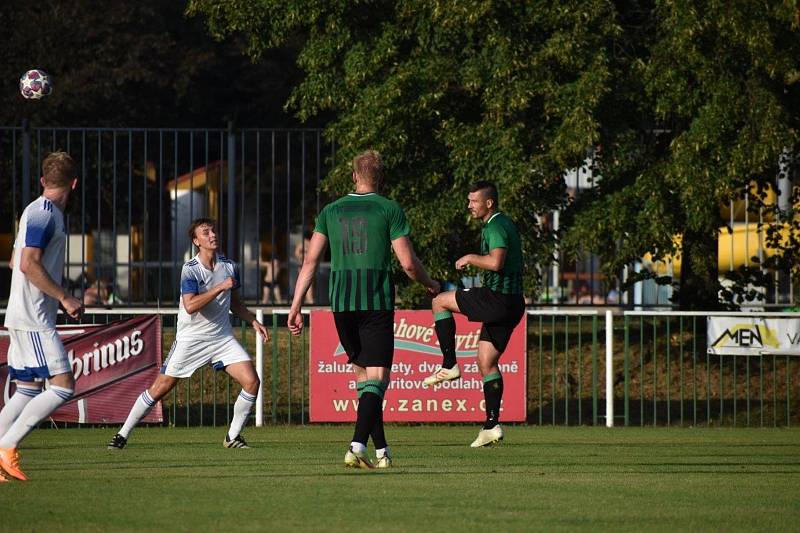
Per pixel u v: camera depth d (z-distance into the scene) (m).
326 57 59.81
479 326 49.38
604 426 52.44
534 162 56.97
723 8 54.66
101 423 48.47
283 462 33.75
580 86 55.44
